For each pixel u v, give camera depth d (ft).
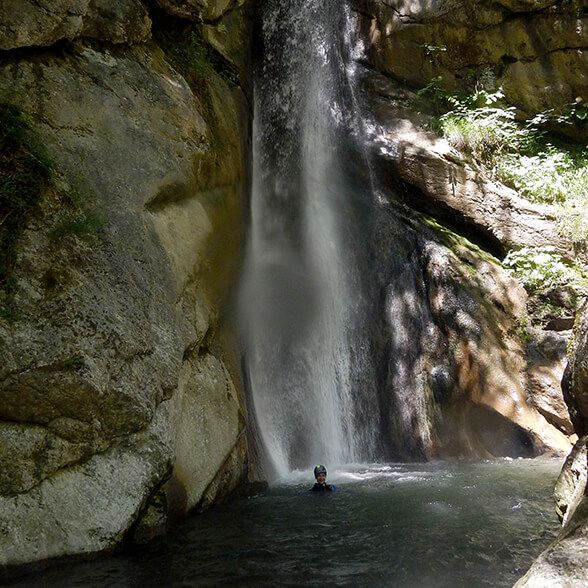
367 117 39.40
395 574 14.21
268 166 32.04
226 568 14.65
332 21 39.81
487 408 30.35
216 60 28.02
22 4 17.35
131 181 18.71
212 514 18.94
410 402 30.89
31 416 14.47
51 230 15.93
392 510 19.40
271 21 34.32
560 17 37.06
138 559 15.07
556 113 38.17
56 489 14.52
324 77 38.04
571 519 11.54
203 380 20.29
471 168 36.17
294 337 30.25
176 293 19.07
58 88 17.90
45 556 13.91
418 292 33.55
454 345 31.65
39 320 14.94
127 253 17.57
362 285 34.32
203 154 22.27
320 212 34.99
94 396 15.25
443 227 36.06
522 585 10.07
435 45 38.91
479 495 21.21
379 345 32.78
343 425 31.04
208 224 22.31
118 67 20.22
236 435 21.15
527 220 34.81
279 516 18.81
